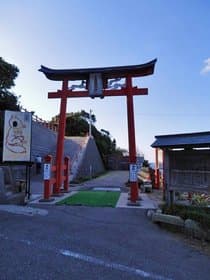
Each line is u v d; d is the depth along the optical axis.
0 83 25.34
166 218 7.17
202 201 8.90
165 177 9.84
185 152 8.98
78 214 8.79
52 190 13.02
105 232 6.60
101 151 48.00
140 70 12.55
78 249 5.20
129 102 12.55
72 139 36.62
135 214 9.06
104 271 4.22
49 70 13.02
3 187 9.95
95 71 12.78
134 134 12.25
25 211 8.62
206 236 6.05
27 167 12.81
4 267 4.18
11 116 11.83
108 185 19.22
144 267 4.48
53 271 4.11
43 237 5.89
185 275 4.25
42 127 27.41
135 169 11.85
